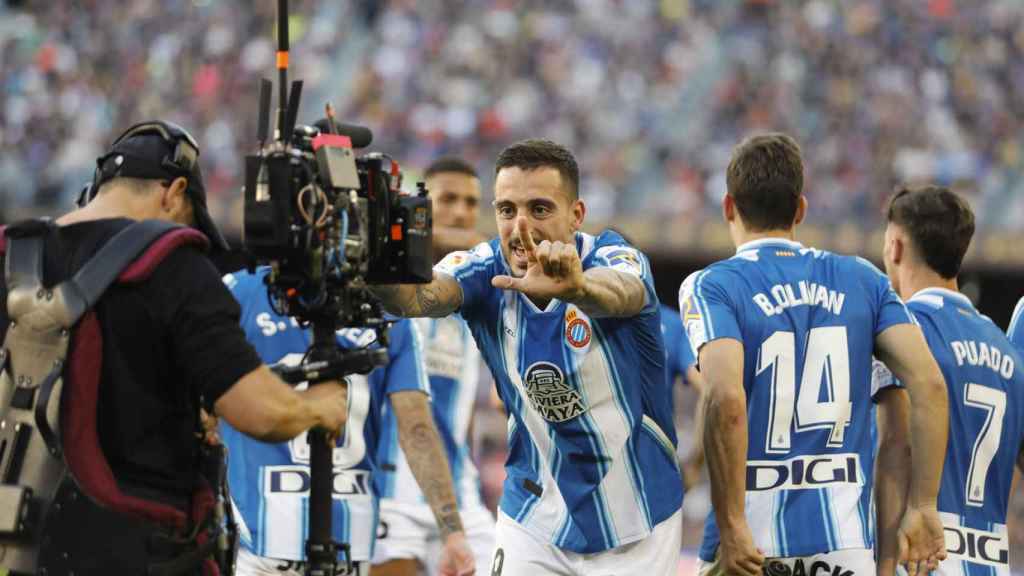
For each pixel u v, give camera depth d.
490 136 77.44
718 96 77.69
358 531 18.11
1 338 12.40
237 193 73.62
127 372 12.09
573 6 86.12
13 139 81.62
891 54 80.75
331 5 89.81
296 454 17.78
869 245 63.66
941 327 16.55
